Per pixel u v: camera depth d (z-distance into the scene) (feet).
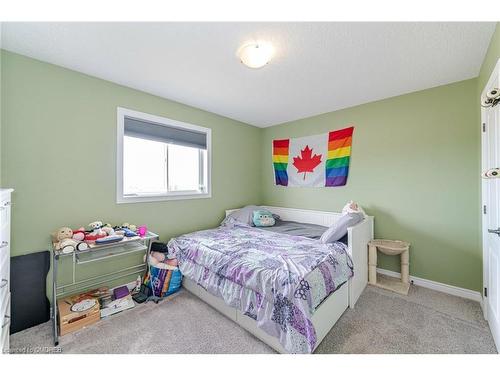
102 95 7.13
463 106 7.06
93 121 6.95
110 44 5.32
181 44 5.32
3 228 4.38
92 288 6.90
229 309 5.98
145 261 7.95
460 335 5.22
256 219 10.21
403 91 7.99
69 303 6.01
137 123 7.99
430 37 4.98
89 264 6.86
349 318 5.93
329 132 10.22
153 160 8.62
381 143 8.75
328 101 8.96
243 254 6.20
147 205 8.27
